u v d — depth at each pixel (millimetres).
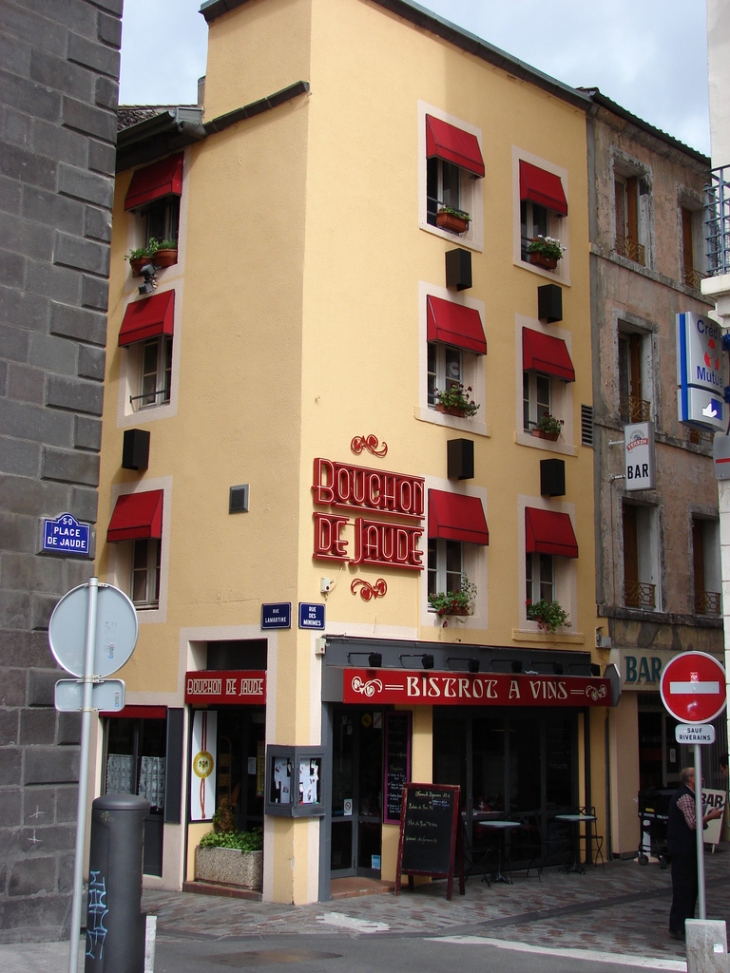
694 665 10516
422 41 17531
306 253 15281
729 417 11266
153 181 17578
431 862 14367
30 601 10711
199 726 15906
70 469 11148
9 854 10281
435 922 12852
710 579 22547
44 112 11336
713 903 14203
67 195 11453
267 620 14734
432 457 16688
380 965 10203
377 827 15555
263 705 15398
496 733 17078
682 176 23031
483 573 17234
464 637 16750
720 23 11672
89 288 11516
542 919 13148
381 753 15766
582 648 18906
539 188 19141
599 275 20391
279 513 14906
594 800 18547
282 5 16328
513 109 19062
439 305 17062
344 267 15789
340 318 15625
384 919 13016
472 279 17734
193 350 16641
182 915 13336
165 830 15695
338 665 14766
